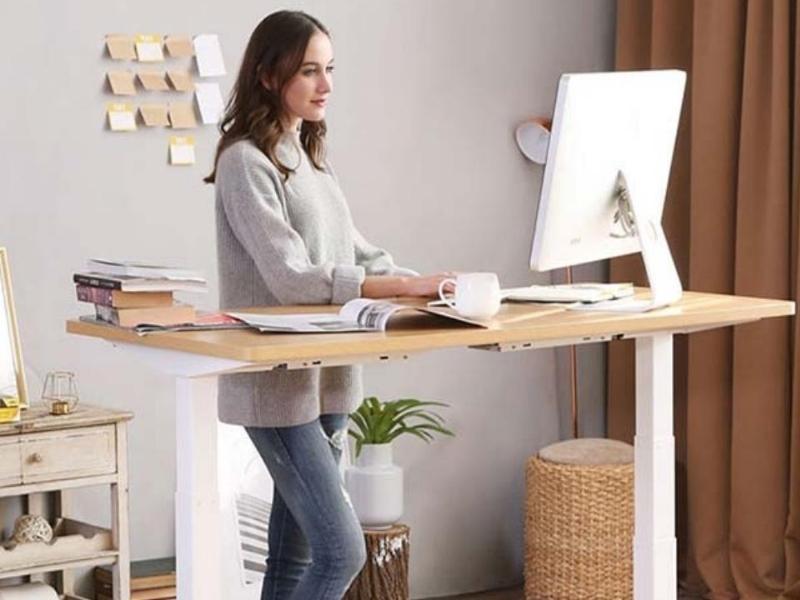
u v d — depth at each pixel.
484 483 5.27
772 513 4.80
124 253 4.48
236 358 2.56
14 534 4.03
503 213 5.24
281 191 3.24
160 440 4.55
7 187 4.28
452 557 5.21
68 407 4.02
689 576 5.14
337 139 4.88
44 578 4.31
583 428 5.48
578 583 4.82
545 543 4.88
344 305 3.05
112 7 4.42
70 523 4.22
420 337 2.72
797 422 4.67
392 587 4.61
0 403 3.95
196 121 4.58
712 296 3.59
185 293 4.61
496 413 5.29
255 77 3.28
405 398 5.09
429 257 5.09
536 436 5.38
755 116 4.77
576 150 3.11
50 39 4.32
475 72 5.15
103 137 4.43
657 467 3.50
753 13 4.74
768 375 4.76
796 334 4.64
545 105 5.30
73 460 3.95
